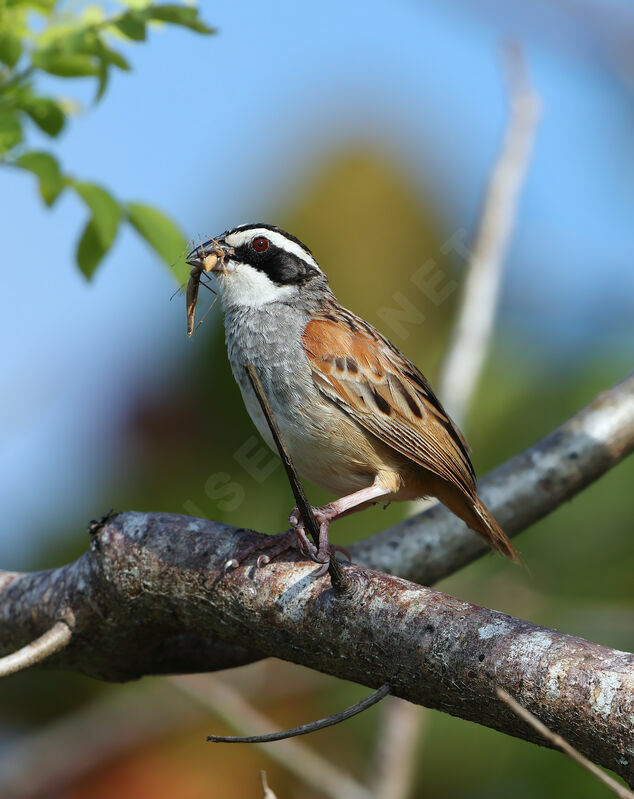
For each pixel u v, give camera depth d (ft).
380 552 34.12
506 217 36.73
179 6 31.83
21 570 39.32
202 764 40.50
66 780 39.99
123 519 28.14
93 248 33.30
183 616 27.14
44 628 29.17
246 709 36.11
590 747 20.38
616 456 35.27
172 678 36.40
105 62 32.73
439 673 22.21
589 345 40.14
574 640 21.31
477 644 21.88
